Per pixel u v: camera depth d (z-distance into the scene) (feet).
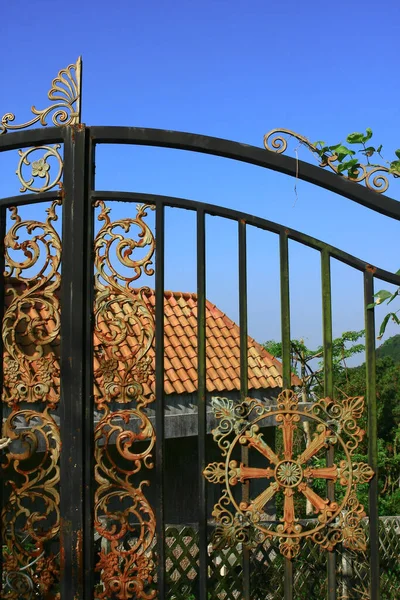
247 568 8.96
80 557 8.93
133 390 9.24
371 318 9.37
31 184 9.51
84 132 9.47
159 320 9.27
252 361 26.48
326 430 9.10
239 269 9.43
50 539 9.30
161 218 9.40
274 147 9.42
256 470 9.06
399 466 30.12
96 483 9.34
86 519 9.02
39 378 9.29
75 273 9.27
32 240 9.43
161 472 9.11
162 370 9.23
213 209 9.46
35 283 9.39
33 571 9.16
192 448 23.57
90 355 9.22
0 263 9.41
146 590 10.69
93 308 9.30
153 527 9.07
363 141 9.28
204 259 9.39
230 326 28.19
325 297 9.40
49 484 9.19
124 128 9.50
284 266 9.43
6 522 9.18
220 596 11.77
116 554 9.07
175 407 23.18
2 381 9.30
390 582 12.48
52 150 9.53
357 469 9.00
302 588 11.93
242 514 8.96
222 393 24.34
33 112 9.60
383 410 35.17
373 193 9.36
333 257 9.50
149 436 9.23
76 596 8.87
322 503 9.02
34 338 9.35
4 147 9.61
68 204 9.39
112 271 9.36
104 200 9.49
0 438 9.19
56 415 17.88
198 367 9.28
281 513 26.35
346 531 8.95
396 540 12.85
